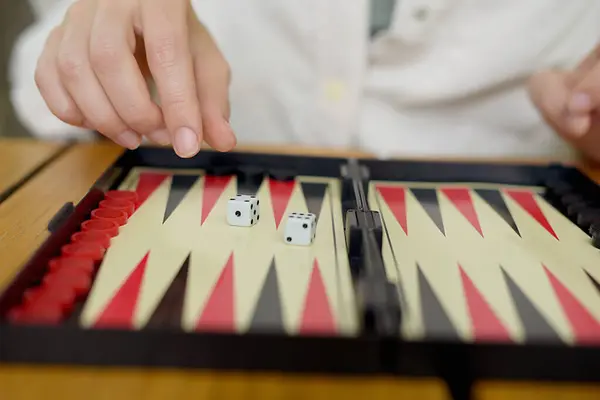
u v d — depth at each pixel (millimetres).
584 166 1112
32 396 514
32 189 934
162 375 538
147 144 1105
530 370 523
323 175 1008
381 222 764
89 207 803
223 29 1419
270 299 625
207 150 1009
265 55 1408
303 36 1362
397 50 1393
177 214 835
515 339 559
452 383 522
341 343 513
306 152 1137
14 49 1920
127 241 746
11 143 1162
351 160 999
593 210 857
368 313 549
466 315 613
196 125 818
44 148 1139
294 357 517
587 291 676
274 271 686
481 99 1429
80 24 868
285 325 573
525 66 1376
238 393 525
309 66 1392
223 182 964
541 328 595
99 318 576
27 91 1341
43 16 1625
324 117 1384
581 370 523
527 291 670
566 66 1388
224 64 970
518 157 1187
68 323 564
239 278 667
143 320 575
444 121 1443
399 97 1404
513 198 947
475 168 1003
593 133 1073
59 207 865
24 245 737
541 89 1122
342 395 528
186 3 896
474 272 707
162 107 826
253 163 1009
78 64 832
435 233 810
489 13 1382
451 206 906
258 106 1442
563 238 811
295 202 898
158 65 816
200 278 663
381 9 1424
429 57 1400
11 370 537
